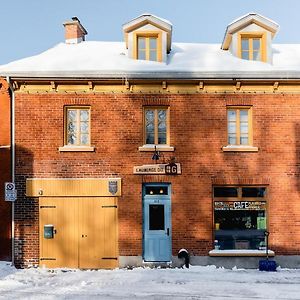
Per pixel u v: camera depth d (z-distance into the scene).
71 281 14.18
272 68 16.88
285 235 16.58
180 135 16.81
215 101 16.91
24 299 11.89
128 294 12.48
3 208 17.30
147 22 17.80
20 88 16.83
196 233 16.53
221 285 13.62
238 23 17.88
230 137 17.03
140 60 17.84
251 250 16.53
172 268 16.25
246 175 16.72
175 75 16.50
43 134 16.75
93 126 16.80
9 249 17.19
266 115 16.91
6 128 17.61
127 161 16.70
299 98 16.95
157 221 16.73
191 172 16.70
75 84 16.86
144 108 17.02
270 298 12.12
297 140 16.88
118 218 16.58
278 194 16.70
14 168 16.61
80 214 16.62
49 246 16.52
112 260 16.48
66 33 20.75
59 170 16.66
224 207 16.83
